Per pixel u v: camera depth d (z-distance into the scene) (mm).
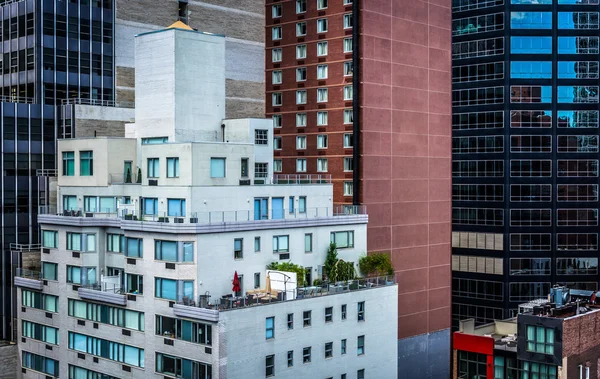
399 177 100562
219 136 82625
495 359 71312
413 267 101750
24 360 85250
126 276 73562
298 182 90188
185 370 67938
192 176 71562
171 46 78750
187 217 70812
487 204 122875
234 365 66062
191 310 66375
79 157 81812
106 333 75500
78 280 77938
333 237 81562
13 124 88875
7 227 88938
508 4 120750
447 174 106938
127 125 83625
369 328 77500
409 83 102125
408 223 101312
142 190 75375
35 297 83500
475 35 123938
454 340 74000
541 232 121062
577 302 74438
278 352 69312
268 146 82625
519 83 120875
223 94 83000
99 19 95312
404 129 101375
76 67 93625
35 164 90375
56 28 92000
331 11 100812
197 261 68250
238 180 75312
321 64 101812
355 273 81875
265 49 108125
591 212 121250
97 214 79125
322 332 73000
